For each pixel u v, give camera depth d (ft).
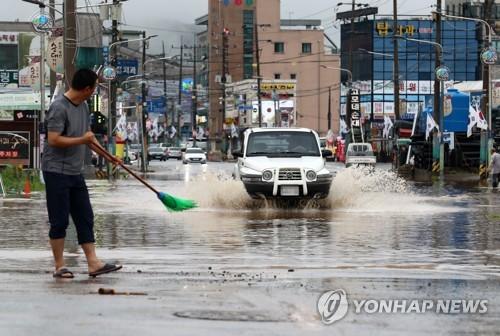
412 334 45.16
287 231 103.96
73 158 62.90
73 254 78.64
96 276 63.77
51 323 46.29
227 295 55.47
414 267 71.56
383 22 576.20
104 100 344.28
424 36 580.30
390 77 579.89
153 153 609.42
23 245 87.71
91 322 46.62
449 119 325.42
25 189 184.55
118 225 111.45
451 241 93.40
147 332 44.45
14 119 274.57
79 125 63.36
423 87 577.84
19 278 62.34
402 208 143.13
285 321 47.70
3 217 123.75
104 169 301.43
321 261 75.61
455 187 236.22
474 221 118.83
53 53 230.89
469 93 344.08
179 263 73.20
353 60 600.39
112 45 330.34
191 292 56.49
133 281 61.31
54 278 62.34
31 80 280.31
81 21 366.63
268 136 146.72
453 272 68.44
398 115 391.86
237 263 73.56
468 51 574.15
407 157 372.58
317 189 136.15
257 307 51.47
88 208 64.13
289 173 135.85
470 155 337.11
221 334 44.19
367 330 45.93
